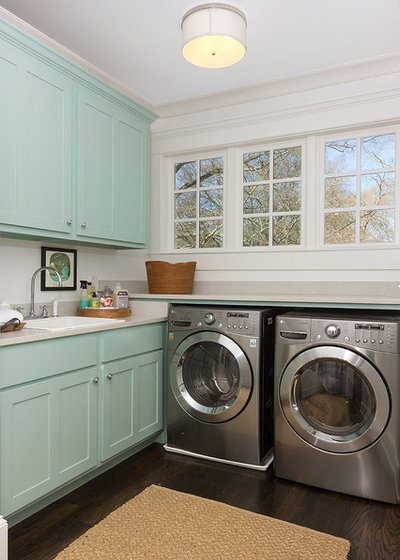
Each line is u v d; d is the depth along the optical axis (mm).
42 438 1868
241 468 2449
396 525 1866
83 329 2088
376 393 2061
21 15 2180
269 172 3158
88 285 2863
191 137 3334
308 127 2922
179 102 3221
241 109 3137
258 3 2055
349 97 2785
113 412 2311
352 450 2115
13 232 2037
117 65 2689
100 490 2148
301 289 2959
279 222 3131
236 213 3236
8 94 1973
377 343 2076
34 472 1825
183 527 1822
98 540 1722
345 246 2881
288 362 2279
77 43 2438
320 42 2422
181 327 2650
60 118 2268
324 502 2066
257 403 2410
